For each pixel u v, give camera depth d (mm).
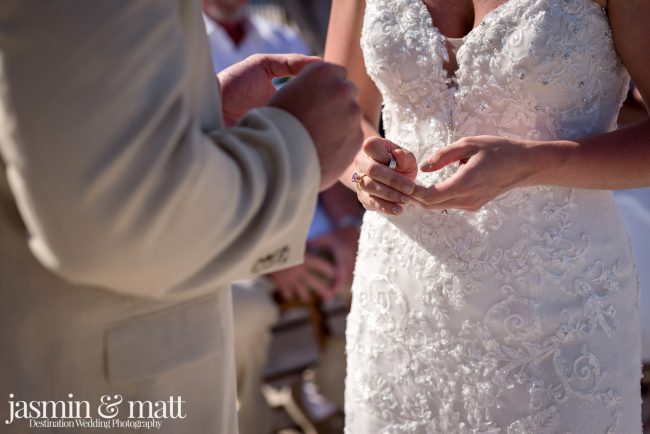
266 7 5590
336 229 3688
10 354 1043
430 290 1875
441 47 1799
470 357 1848
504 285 1795
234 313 3350
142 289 1012
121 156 891
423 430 1949
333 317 4258
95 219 902
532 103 1729
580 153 1646
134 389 1087
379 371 1994
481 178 1576
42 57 865
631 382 1889
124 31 885
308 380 4020
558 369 1779
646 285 3426
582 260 1784
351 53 2109
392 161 1640
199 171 959
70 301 1039
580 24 1667
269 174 1064
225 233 1013
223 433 1221
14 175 908
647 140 1677
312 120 1123
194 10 1099
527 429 1810
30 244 981
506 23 1703
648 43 1647
